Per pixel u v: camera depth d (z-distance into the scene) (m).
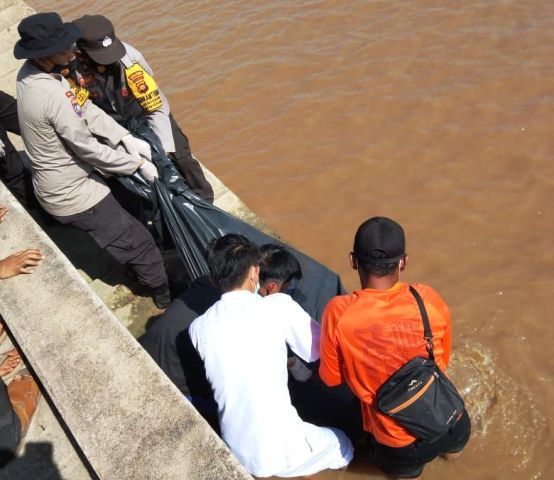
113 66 3.96
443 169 6.55
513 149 6.54
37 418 3.27
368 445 3.54
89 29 3.74
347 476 3.45
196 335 2.85
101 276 4.71
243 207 5.25
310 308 3.94
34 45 3.20
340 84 8.23
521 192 6.05
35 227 3.78
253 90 8.68
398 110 7.51
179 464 2.51
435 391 2.67
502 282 5.21
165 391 2.78
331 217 6.43
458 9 8.90
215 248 2.89
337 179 6.85
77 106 3.44
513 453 3.76
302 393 3.63
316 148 7.37
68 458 3.10
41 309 3.29
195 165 4.76
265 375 2.79
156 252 4.17
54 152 3.52
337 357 2.79
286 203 6.75
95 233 3.88
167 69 9.70
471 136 6.84
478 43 8.16
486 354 4.52
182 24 10.80
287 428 2.88
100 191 3.82
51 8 12.99
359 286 5.69
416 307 2.66
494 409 4.05
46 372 2.98
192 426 2.62
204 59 9.67
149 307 4.49
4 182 4.57
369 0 9.73
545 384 4.21
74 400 2.83
